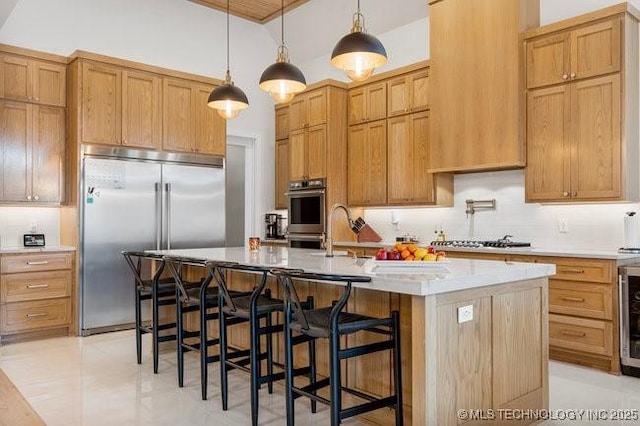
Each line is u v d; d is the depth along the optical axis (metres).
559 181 4.12
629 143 3.84
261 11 6.40
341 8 5.98
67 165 4.93
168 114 5.39
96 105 4.87
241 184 6.86
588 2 4.29
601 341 3.62
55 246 4.94
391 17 5.74
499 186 4.92
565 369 3.68
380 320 2.34
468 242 4.82
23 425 2.68
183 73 5.52
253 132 6.74
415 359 2.13
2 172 4.55
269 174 6.92
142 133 5.18
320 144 5.96
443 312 2.19
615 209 4.13
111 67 4.99
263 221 6.84
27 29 4.97
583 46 3.98
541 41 4.23
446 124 4.81
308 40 6.65
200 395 3.14
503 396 2.49
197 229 5.56
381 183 5.60
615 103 3.81
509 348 2.54
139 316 3.87
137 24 5.72
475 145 4.60
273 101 6.96
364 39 2.96
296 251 4.02
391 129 5.50
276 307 2.81
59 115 4.88
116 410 2.89
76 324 4.75
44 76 4.79
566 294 3.82
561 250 4.11
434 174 5.08
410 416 2.44
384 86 5.59
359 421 2.71
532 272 2.62
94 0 5.40
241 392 3.20
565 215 4.43
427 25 5.54
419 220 5.63
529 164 4.32
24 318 4.47
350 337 2.76
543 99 4.22
